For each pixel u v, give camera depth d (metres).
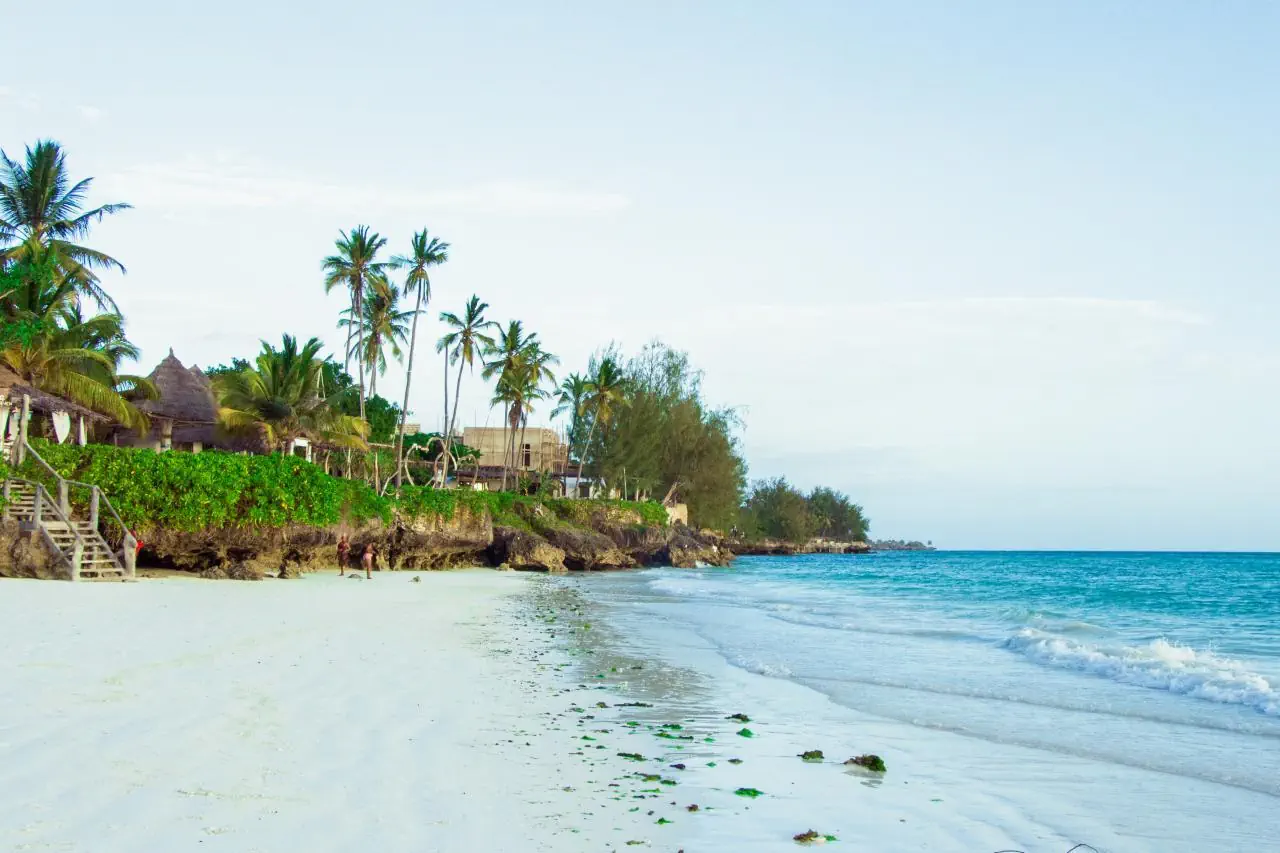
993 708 13.55
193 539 29.91
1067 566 105.94
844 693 14.63
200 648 13.86
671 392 91.31
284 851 5.89
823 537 187.12
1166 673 16.42
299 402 44.31
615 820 7.35
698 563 75.69
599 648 19.14
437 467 64.69
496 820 7.04
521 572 54.53
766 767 9.55
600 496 85.75
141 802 6.59
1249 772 9.95
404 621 21.30
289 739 8.88
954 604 36.62
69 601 19.23
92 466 28.11
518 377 71.00
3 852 5.45
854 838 7.32
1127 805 8.64
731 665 17.50
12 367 32.19
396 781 7.80
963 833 7.59
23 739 7.96
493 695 12.56
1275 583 61.41
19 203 36.28
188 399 42.44
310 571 36.19
